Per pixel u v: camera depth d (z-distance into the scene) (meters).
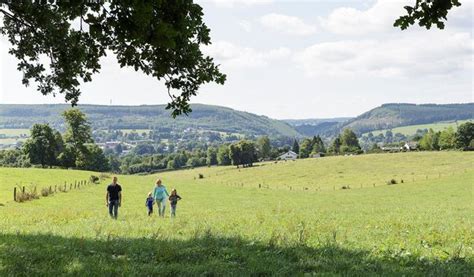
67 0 8.39
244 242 12.63
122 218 25.86
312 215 26.73
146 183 90.00
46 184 69.56
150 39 8.41
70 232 15.64
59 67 13.52
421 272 9.05
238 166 172.38
